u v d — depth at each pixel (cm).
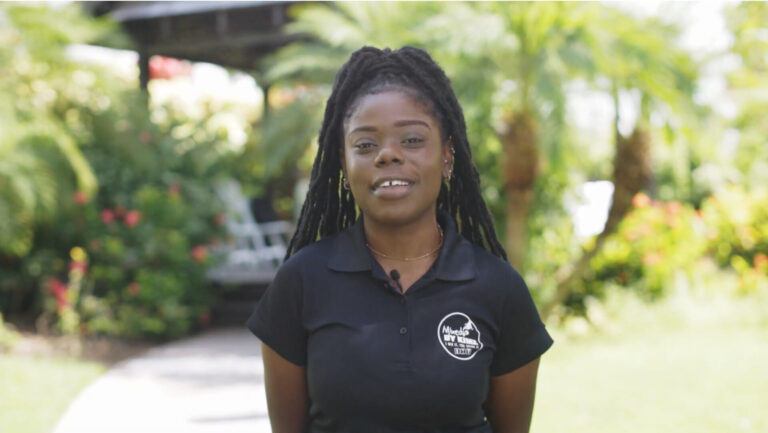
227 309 886
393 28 634
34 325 761
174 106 960
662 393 514
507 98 618
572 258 800
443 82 172
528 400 176
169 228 799
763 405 479
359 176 162
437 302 162
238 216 911
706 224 967
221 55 1099
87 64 779
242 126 1024
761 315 793
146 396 532
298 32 905
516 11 545
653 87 579
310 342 163
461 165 182
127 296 754
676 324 780
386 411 156
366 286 163
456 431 161
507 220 678
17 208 712
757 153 1149
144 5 928
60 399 512
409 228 167
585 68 540
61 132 720
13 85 728
